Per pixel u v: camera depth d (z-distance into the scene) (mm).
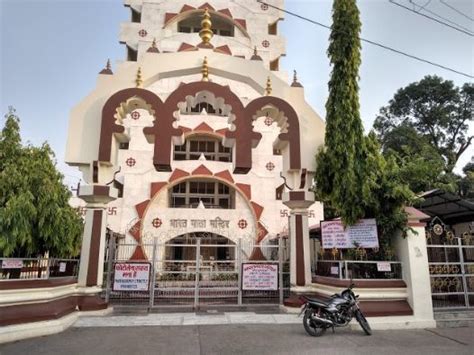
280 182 20484
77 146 9672
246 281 10766
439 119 29938
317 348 6582
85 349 6316
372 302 8680
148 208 18891
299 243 10477
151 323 8391
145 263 10406
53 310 7719
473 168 28828
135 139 19906
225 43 23156
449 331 8102
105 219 9984
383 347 6723
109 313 9555
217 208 20250
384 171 9461
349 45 10117
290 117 10305
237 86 21125
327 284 9375
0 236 8258
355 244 9289
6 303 6988
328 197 10164
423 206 11820
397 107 31969
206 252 20266
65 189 10492
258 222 19250
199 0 24406
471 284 10086
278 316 9305
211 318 8992
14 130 9625
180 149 21453
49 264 8938
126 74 10453
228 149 21766
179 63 10844
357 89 9984
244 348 6516
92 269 9500
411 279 8750
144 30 23375
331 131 9914
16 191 8930
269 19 24984
